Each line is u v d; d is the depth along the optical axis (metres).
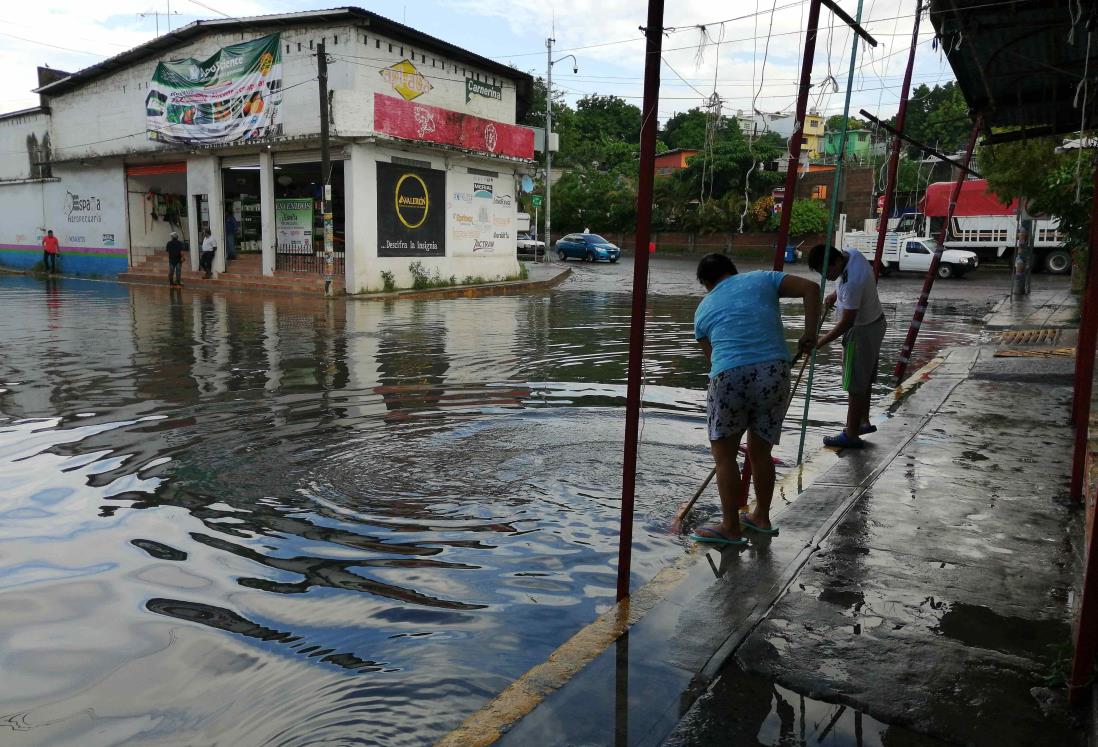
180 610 3.47
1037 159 15.37
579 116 66.56
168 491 5.08
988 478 5.18
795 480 5.30
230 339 12.97
